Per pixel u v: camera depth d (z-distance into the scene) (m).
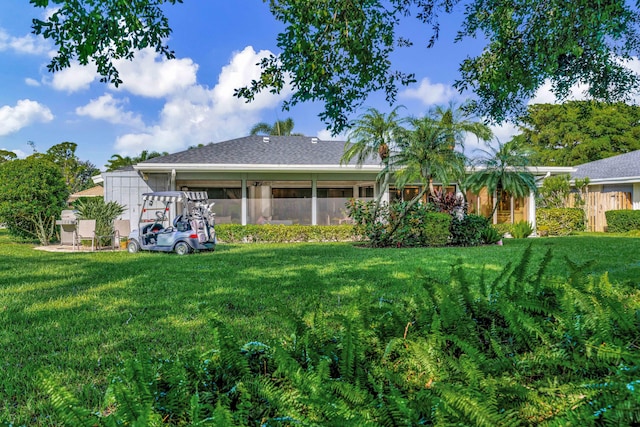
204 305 1.57
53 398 0.95
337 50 3.59
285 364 1.18
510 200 15.93
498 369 1.18
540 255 8.02
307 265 6.95
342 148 16.94
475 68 4.37
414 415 0.91
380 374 1.19
